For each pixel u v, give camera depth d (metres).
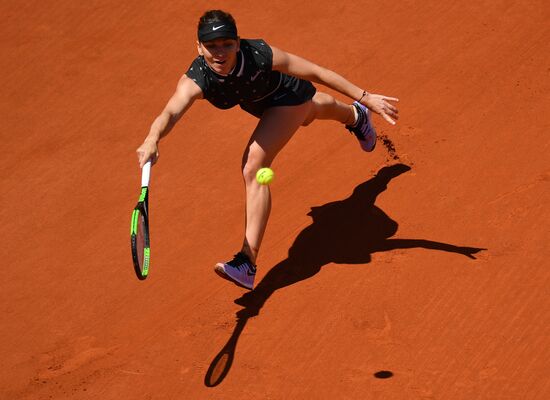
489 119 26.64
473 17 31.95
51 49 33.78
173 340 20.50
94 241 24.56
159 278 22.70
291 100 20.08
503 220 22.34
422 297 20.41
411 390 18.08
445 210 23.14
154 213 25.20
